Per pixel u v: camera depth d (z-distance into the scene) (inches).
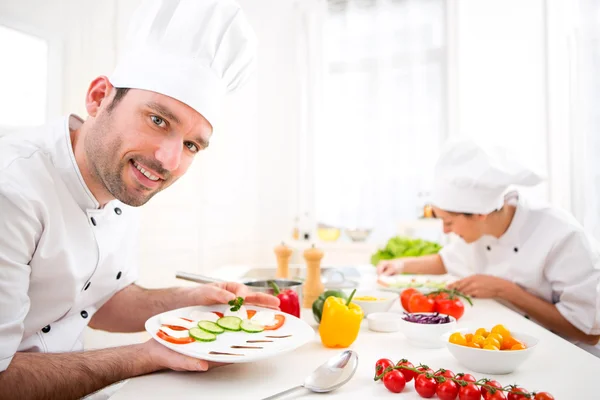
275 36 144.1
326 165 139.4
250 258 141.1
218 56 37.9
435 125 133.4
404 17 134.9
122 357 34.3
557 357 38.0
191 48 36.5
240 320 39.8
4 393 30.6
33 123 70.4
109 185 37.6
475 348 33.7
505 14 125.8
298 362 36.9
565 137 115.1
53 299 41.1
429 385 29.2
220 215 124.3
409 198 133.8
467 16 128.6
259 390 31.1
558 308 60.2
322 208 139.6
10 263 33.2
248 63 42.0
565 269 60.7
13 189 34.5
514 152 61.5
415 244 96.1
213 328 37.8
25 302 34.4
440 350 40.6
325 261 131.3
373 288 67.9
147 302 48.8
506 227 66.4
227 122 127.6
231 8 37.4
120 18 85.9
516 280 65.6
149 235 96.7
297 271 79.7
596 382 32.4
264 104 145.3
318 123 140.2
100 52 82.0
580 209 111.2
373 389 31.3
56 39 73.8
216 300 44.0
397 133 134.6
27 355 33.6
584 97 111.0
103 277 46.4
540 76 122.3
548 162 119.0
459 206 61.9
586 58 110.9
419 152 133.6
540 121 122.0
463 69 128.5
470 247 76.9
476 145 61.0
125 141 35.8
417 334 40.7
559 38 116.9
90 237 41.7
